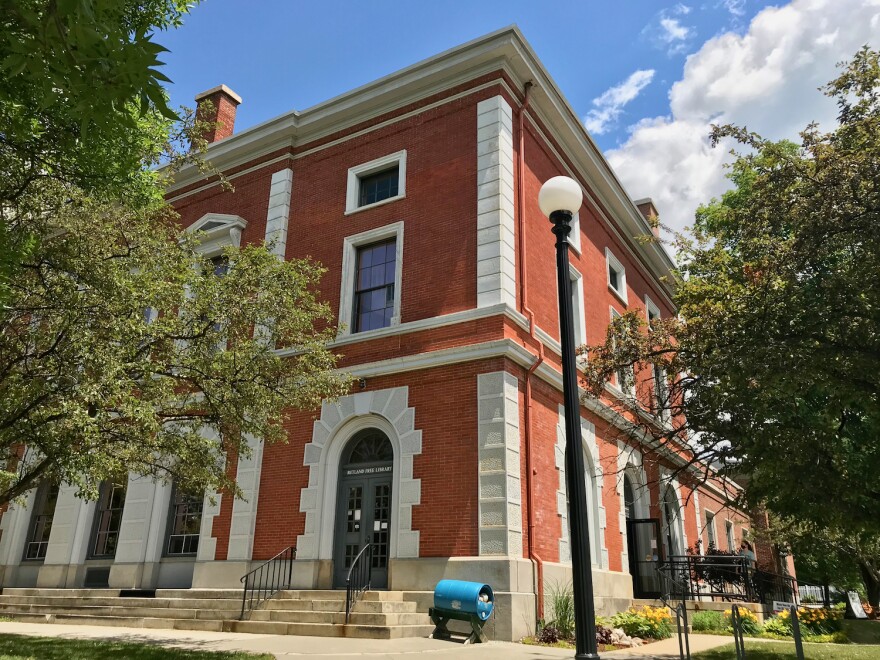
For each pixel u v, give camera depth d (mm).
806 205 9859
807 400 11484
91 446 9867
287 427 16203
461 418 14086
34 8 4234
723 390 10391
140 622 13766
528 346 15242
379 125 18203
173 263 11531
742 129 11008
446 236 16000
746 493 11148
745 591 18141
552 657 10023
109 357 9438
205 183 20938
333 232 17859
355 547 14719
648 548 19281
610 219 22688
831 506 9641
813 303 9703
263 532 15539
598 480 17312
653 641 13312
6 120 6535
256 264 12203
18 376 9664
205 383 11281
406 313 15906
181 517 17297
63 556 18172
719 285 11891
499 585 12469
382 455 15219
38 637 11266
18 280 9586
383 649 10281
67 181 9445
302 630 11992
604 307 20766
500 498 13086
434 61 17297
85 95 4211
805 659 10547
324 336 13055
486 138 16266
